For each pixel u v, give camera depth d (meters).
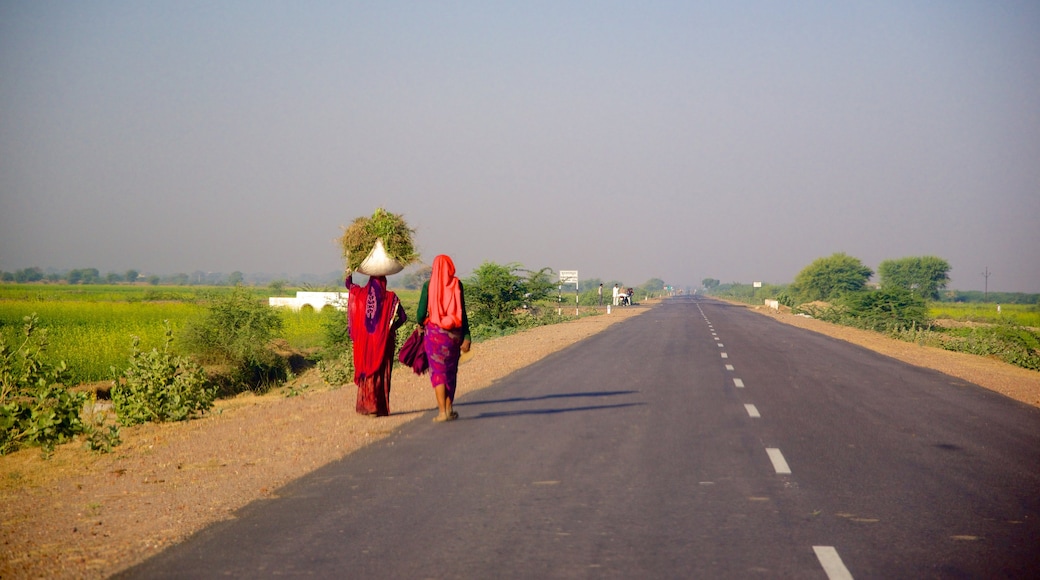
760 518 6.77
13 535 6.56
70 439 12.14
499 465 8.89
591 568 5.50
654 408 13.27
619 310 75.94
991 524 6.62
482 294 44.50
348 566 5.59
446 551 5.89
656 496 7.50
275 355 26.38
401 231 12.34
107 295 94.94
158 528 6.64
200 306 26.16
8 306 53.81
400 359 12.46
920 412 13.18
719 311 73.69
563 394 15.12
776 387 16.33
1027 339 36.19
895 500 7.39
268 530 6.50
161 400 14.02
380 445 10.15
